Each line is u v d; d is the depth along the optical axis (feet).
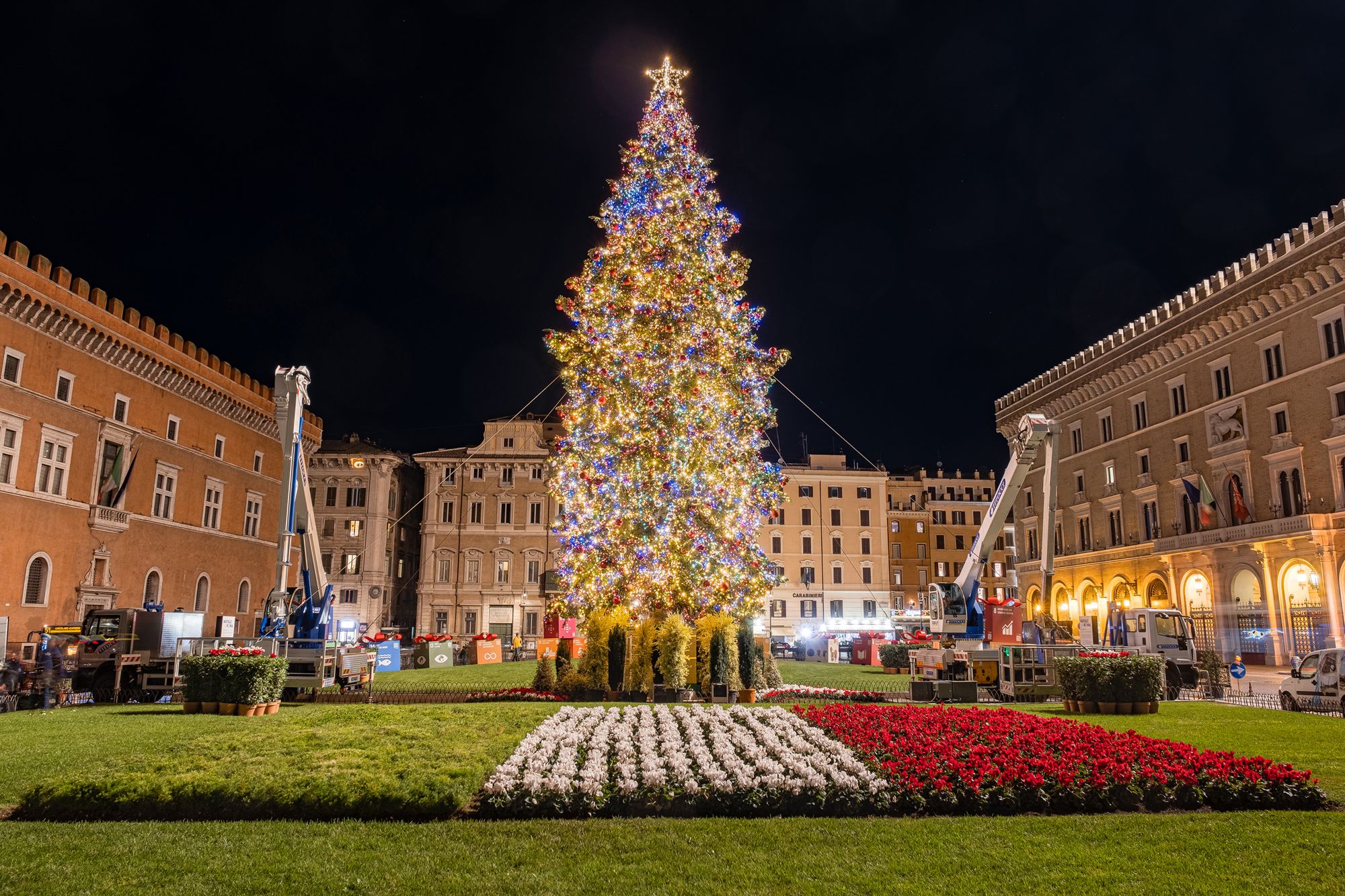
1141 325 175.01
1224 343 152.66
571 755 34.17
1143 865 22.97
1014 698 67.72
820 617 270.46
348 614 228.43
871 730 39.65
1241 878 21.95
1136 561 175.22
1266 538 135.74
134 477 137.90
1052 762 32.01
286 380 68.39
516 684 78.95
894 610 211.82
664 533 67.15
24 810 29.01
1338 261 125.49
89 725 47.60
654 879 21.86
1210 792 30.17
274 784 29.71
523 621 229.25
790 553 274.98
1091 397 196.24
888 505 301.22
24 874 22.25
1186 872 22.49
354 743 36.94
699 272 72.69
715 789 29.17
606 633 63.82
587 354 72.28
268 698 55.57
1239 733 46.01
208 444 160.66
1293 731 47.26
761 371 77.10
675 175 75.92
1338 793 31.37
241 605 171.42
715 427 69.51
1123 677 56.90
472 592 230.48
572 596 69.26
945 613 82.33
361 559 231.71
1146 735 45.27
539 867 22.82
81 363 126.11
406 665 131.64
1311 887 21.27
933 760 32.42
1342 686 58.70
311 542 74.95
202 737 39.01
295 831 26.35
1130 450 180.45
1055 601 210.38
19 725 48.34
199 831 26.45
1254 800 29.91
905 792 29.35
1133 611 91.50
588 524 69.41
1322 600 126.82
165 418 147.33
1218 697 76.74
